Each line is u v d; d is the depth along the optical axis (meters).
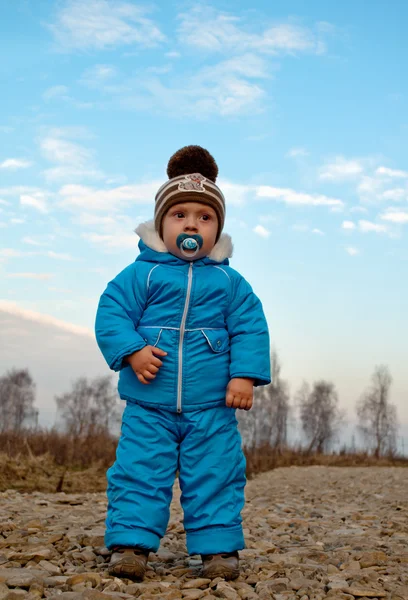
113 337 3.54
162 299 3.63
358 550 4.43
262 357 3.67
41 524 4.87
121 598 2.87
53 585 3.13
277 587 3.29
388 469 17.17
